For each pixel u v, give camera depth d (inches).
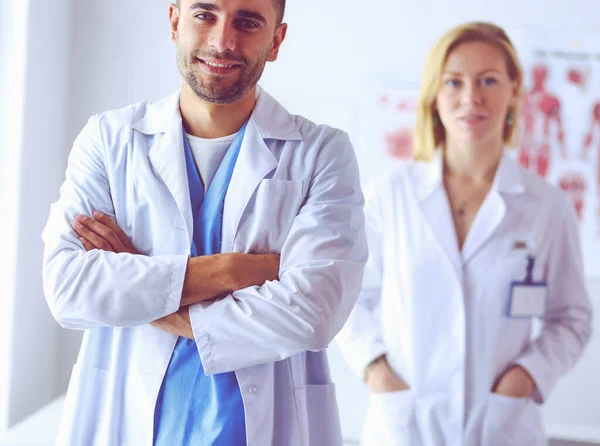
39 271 120.3
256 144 54.8
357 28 127.1
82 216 54.2
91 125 57.4
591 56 126.4
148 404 51.7
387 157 127.0
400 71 126.5
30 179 115.3
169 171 53.9
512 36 126.5
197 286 51.0
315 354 56.3
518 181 81.3
